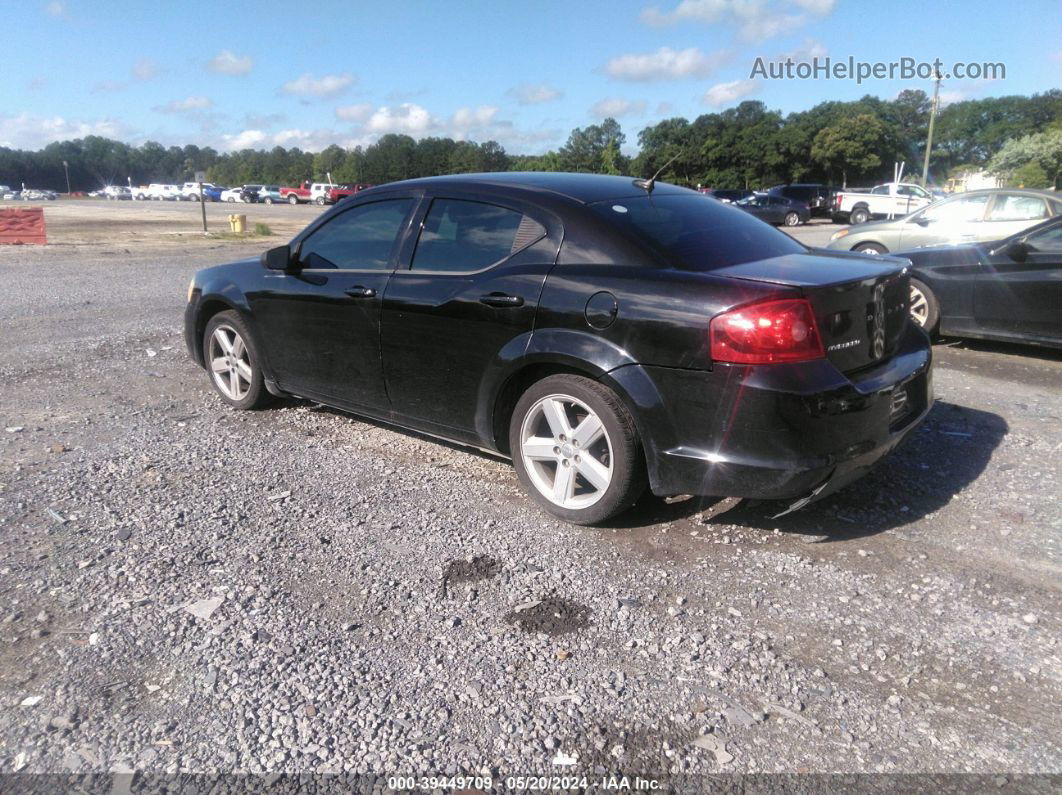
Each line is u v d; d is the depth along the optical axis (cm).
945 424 525
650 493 415
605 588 320
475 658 274
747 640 285
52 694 252
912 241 1172
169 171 18250
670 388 329
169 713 245
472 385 395
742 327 311
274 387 520
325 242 476
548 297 360
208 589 315
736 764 227
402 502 403
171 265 1603
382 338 430
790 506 339
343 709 247
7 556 339
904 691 258
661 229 372
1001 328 718
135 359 717
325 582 323
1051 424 525
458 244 408
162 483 423
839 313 326
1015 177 5416
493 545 356
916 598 313
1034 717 246
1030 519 382
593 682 262
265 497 407
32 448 475
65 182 16725
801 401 310
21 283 1272
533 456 384
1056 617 299
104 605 303
